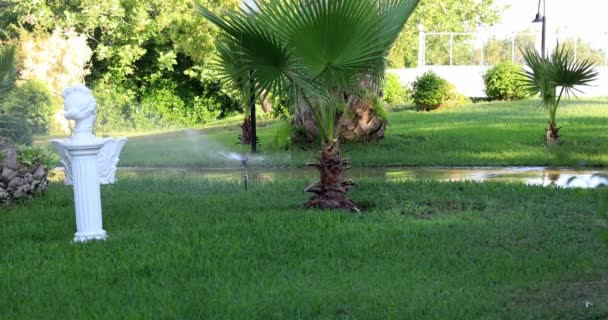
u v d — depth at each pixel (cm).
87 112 741
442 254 663
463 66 3044
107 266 646
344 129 1557
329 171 905
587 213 838
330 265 632
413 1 871
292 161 1411
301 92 859
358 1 789
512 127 1809
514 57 3080
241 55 812
